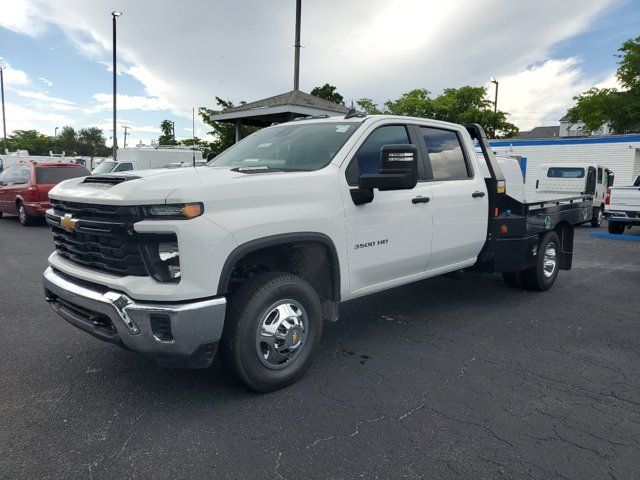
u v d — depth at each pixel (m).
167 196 2.92
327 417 3.21
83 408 3.29
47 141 95.12
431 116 39.75
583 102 42.91
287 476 2.61
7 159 28.28
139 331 2.99
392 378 3.82
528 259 5.97
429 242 4.69
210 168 3.77
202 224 2.99
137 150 25.16
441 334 4.85
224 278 3.09
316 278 3.91
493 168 5.54
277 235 3.36
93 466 2.67
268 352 3.47
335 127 4.34
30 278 7.07
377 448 2.88
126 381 3.69
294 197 3.50
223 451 2.82
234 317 3.28
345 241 3.87
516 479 2.62
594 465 2.75
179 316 2.95
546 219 6.20
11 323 5.02
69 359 4.09
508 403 3.45
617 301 6.14
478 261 5.68
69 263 3.59
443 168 4.98
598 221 17.50
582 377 3.89
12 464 2.67
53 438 2.93
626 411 3.36
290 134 4.54
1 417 3.16
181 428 3.05
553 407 3.40
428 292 6.46
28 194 12.85
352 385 3.69
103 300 3.08
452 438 2.99
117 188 3.07
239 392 3.53
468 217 5.15
